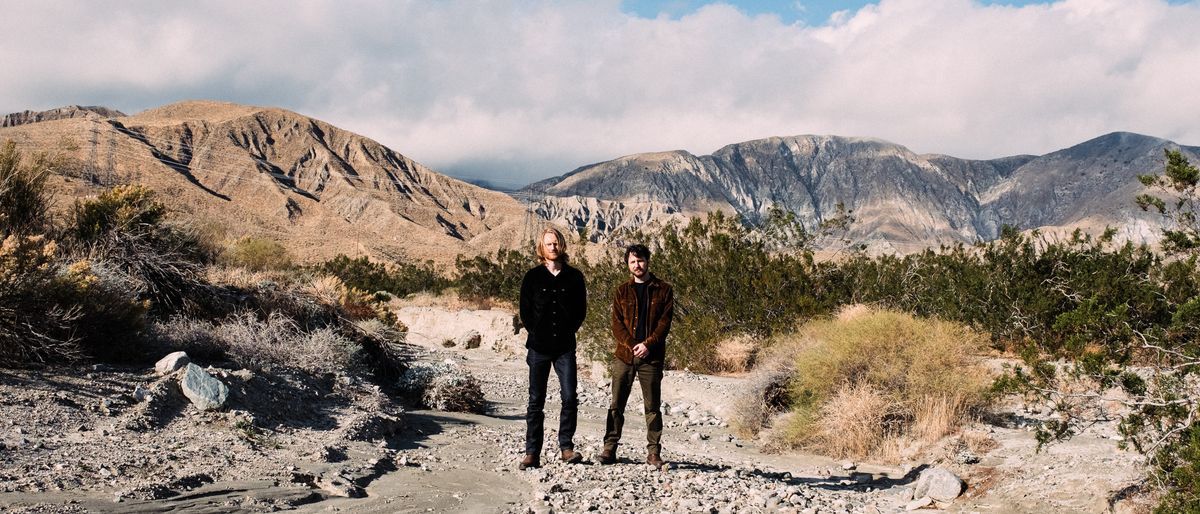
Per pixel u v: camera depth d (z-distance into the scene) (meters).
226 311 13.16
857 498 7.24
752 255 18.86
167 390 8.19
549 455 8.02
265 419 8.38
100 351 9.36
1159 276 12.78
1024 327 15.89
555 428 11.27
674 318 19.08
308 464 6.55
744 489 6.68
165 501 4.82
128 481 5.28
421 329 31.97
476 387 12.88
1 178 12.18
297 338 12.21
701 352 17.75
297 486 5.70
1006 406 10.59
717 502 6.07
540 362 7.39
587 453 8.45
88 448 6.14
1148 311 9.71
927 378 9.92
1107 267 15.66
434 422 10.63
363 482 6.30
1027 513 6.45
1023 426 9.78
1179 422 5.83
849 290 18.98
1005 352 16.19
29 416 6.79
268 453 6.91
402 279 49.81
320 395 10.13
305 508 5.18
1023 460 7.99
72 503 4.50
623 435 11.18
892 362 10.20
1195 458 5.27
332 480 5.95
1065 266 16.84
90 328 9.23
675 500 6.04
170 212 15.66
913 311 18.23
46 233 12.62
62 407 7.24
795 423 10.36
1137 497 6.18
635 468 7.38
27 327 8.45
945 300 18.00
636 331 7.52
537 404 7.39
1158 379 6.15
